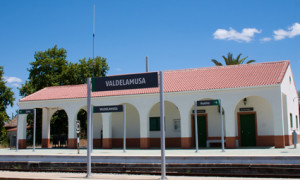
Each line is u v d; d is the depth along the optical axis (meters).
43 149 30.17
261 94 23.89
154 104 27.31
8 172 17.48
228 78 26.62
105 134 28.88
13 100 46.03
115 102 28.47
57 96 31.20
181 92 26.16
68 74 45.41
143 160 17.58
